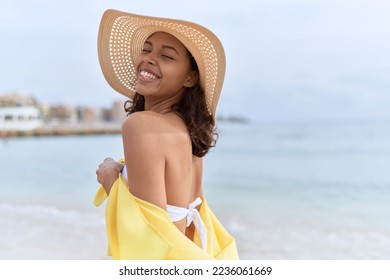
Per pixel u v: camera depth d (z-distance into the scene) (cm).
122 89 266
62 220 997
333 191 1783
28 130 6694
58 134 6925
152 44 223
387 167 2489
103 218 1022
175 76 221
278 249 843
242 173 2464
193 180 243
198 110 229
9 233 862
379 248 850
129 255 198
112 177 222
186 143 220
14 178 2200
